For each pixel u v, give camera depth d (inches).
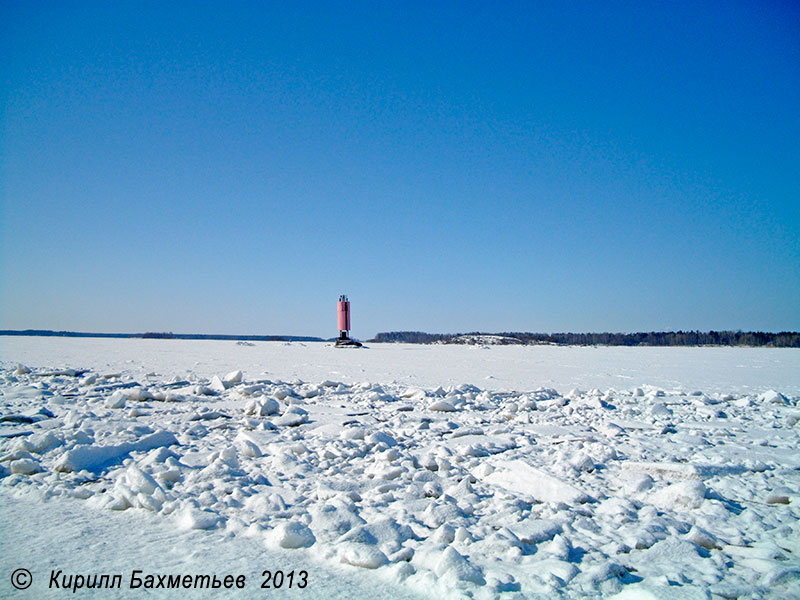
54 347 1563.7
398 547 140.9
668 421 394.6
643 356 1624.0
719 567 133.0
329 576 122.3
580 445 294.5
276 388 515.2
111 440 275.3
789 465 249.3
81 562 127.6
